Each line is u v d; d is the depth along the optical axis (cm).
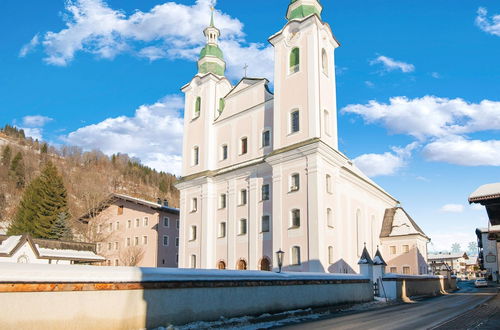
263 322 1766
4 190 9062
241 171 4153
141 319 1357
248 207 4031
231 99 4606
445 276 4769
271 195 3850
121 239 6794
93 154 13750
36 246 3872
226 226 4222
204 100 4800
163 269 1476
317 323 1692
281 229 3603
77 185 8925
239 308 1728
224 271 1717
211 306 1609
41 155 12244
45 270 1135
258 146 4166
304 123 3684
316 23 3847
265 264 3769
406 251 5112
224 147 4562
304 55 3844
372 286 2873
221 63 5025
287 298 2008
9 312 1052
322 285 2302
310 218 3412
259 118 4225
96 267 1274
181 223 4700
